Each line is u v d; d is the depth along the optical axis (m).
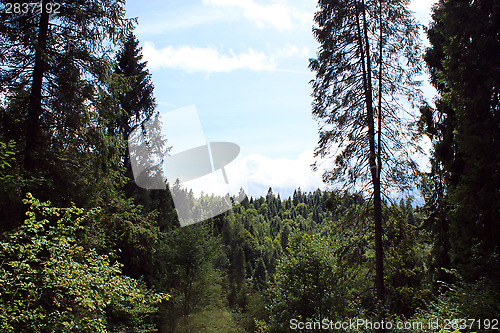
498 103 11.93
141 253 17.59
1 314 4.89
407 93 13.25
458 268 11.55
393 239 13.17
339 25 13.59
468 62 12.03
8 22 8.79
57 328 5.49
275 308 17.75
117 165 11.45
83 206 9.82
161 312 19.44
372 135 13.01
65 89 9.39
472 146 11.34
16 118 9.27
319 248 17.39
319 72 13.88
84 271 6.20
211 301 21.98
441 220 16.16
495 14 11.62
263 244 70.25
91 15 9.82
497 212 10.74
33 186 8.04
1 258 5.59
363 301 16.41
